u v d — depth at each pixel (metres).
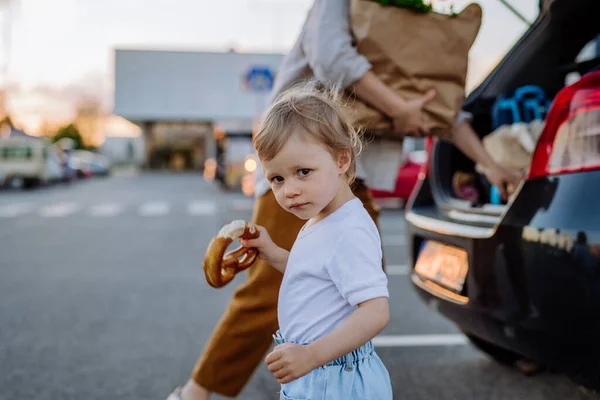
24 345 3.44
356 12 2.03
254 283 2.06
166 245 7.34
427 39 2.06
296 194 1.27
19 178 20.72
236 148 17.84
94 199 15.55
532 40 2.96
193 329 3.75
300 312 1.35
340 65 1.98
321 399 1.31
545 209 1.91
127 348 3.39
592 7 2.77
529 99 2.92
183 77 36.41
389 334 3.60
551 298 1.85
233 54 36.38
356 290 1.26
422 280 2.63
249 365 2.11
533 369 2.88
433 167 2.90
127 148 57.38
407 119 2.07
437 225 2.57
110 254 6.66
